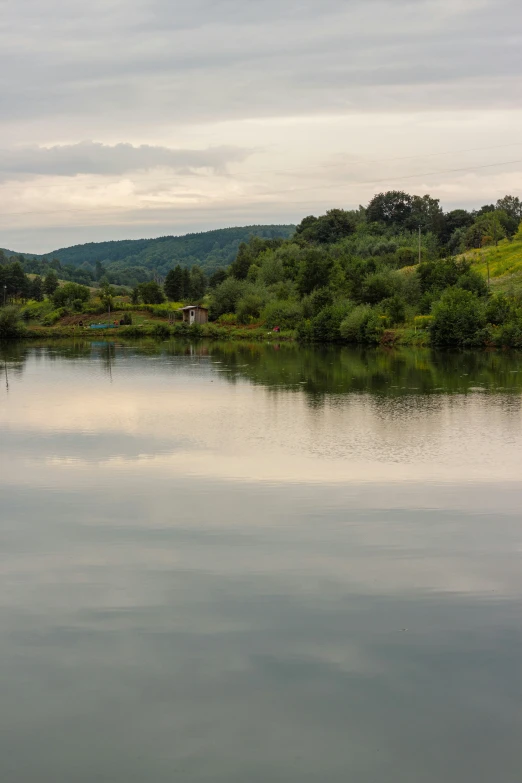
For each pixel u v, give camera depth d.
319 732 13.98
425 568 21.25
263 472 31.98
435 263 124.12
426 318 104.19
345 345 104.56
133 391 58.31
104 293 171.25
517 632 17.42
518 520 25.47
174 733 13.98
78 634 17.53
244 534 24.14
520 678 15.54
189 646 16.91
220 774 12.98
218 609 18.70
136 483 30.48
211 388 59.28
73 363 83.62
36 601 19.31
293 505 27.22
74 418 46.00
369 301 118.69
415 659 16.28
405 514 26.12
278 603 19.03
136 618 18.30
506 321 90.81
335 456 34.81
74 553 22.66
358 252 189.00
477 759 13.30
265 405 49.84
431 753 13.45
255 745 13.66
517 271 128.00
